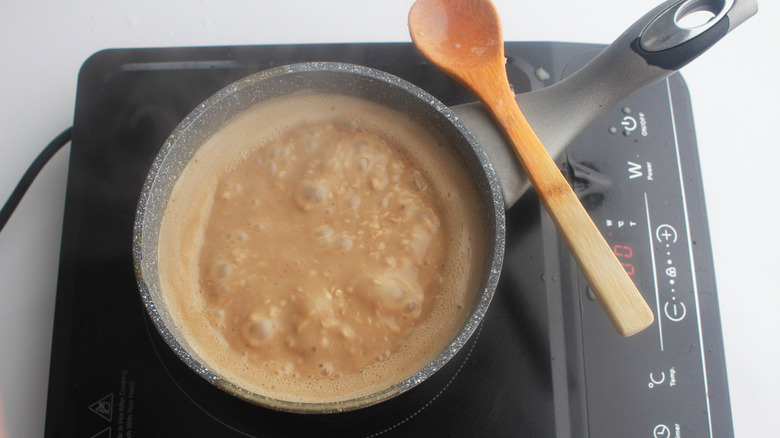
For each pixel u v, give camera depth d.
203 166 0.42
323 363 0.39
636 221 0.45
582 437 0.41
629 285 0.39
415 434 0.41
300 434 0.41
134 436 0.40
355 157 0.42
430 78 0.47
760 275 0.48
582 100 0.42
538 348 0.42
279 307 0.39
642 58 0.41
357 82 0.41
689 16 0.54
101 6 0.51
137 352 0.42
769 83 0.52
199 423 0.41
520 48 0.48
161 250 0.40
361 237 0.41
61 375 0.41
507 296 0.43
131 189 0.44
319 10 0.51
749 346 0.47
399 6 0.52
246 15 0.51
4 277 0.45
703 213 0.45
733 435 0.42
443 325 0.40
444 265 0.41
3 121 0.48
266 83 0.41
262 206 0.41
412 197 0.42
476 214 0.42
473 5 0.43
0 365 0.43
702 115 0.51
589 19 0.52
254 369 0.39
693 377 0.42
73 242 0.43
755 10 0.41
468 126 0.42
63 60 0.49
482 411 0.41
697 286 0.44
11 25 0.50
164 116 0.46
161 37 0.50
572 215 0.40
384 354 0.39
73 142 0.45
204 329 0.39
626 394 0.42
